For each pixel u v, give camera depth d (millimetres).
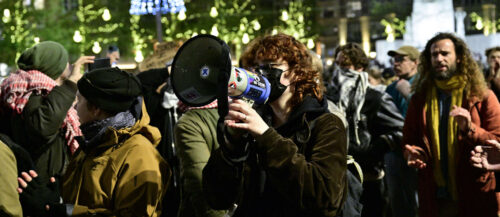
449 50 3934
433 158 3957
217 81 1872
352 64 4875
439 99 4047
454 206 3943
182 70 1996
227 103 1845
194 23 28156
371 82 8328
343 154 2150
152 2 5734
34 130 3367
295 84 2271
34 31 27281
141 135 2574
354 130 4484
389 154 4957
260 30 28156
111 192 2426
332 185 2070
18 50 25078
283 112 2305
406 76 5992
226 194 2203
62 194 2605
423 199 4008
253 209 2262
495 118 3793
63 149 3607
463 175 3785
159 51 5000
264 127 2049
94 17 28250
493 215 3721
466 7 27203
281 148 2033
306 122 2201
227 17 27734
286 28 27062
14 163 2430
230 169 2133
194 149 3465
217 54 1907
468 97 3871
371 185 4625
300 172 2029
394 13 31766
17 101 3473
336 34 38531
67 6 30125
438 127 3980
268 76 2205
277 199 2238
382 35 36594
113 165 2443
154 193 2412
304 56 2332
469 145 3762
